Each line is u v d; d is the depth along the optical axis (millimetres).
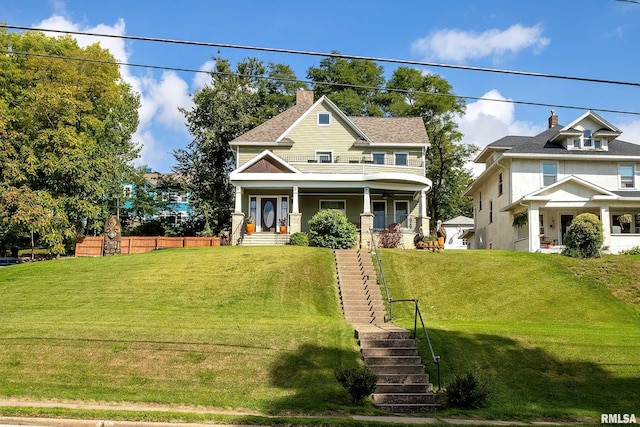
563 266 23906
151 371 13703
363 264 23891
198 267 23547
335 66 57719
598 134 34438
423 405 12562
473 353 15234
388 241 30219
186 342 15172
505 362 14805
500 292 21547
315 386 13141
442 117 54219
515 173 34156
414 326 16828
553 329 17547
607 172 34438
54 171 32438
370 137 37438
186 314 18328
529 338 16219
